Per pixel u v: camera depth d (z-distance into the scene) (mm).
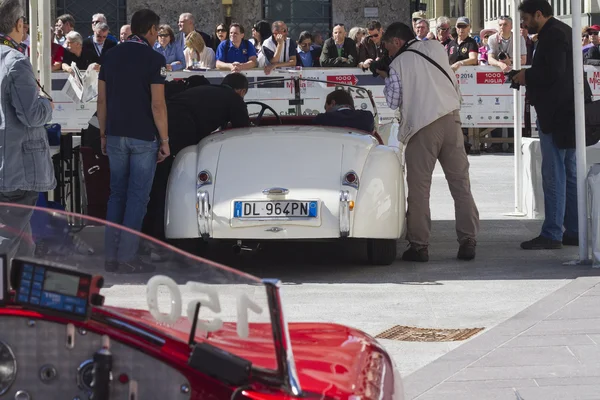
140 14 9477
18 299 3205
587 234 9766
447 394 5750
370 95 11898
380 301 8344
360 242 11602
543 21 10469
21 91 7996
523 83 10516
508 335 7023
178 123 10195
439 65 9922
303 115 11664
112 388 3164
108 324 3189
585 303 7938
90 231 3359
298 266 10055
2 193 8133
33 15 11234
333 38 20484
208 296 3211
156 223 10414
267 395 2994
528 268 9672
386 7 27359
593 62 21969
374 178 9023
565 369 6184
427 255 10195
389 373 3590
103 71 9461
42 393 3264
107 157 10570
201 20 26891
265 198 8750
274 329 3035
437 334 7215
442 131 9992
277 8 27422
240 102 10602
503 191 16109
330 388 3129
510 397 5668
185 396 3127
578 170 9734
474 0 44031
